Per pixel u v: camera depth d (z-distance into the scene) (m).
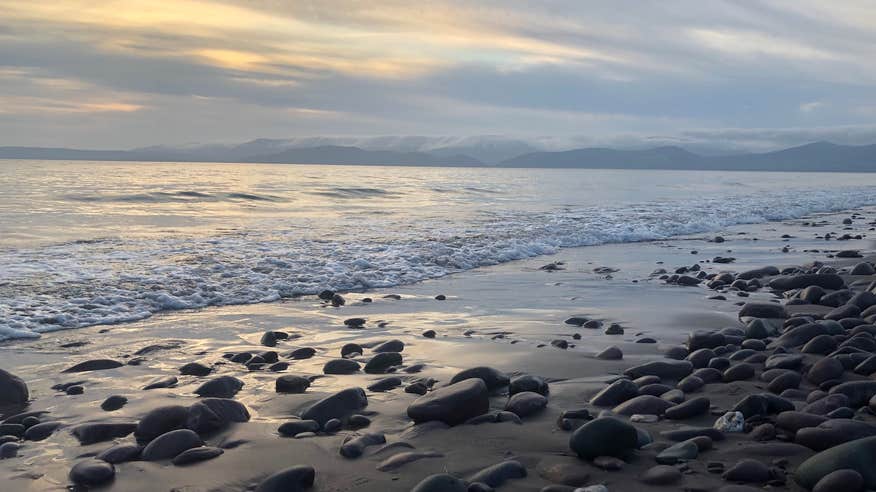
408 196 30.78
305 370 5.65
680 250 14.82
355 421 4.28
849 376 5.03
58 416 4.51
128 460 3.74
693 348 6.22
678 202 30.27
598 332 7.13
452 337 6.88
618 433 3.59
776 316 7.64
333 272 10.63
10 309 7.58
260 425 4.30
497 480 3.35
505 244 14.37
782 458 3.53
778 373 5.07
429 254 12.66
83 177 41.12
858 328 6.38
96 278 9.44
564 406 4.61
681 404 4.30
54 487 3.44
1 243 12.95
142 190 27.83
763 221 23.30
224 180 40.81
